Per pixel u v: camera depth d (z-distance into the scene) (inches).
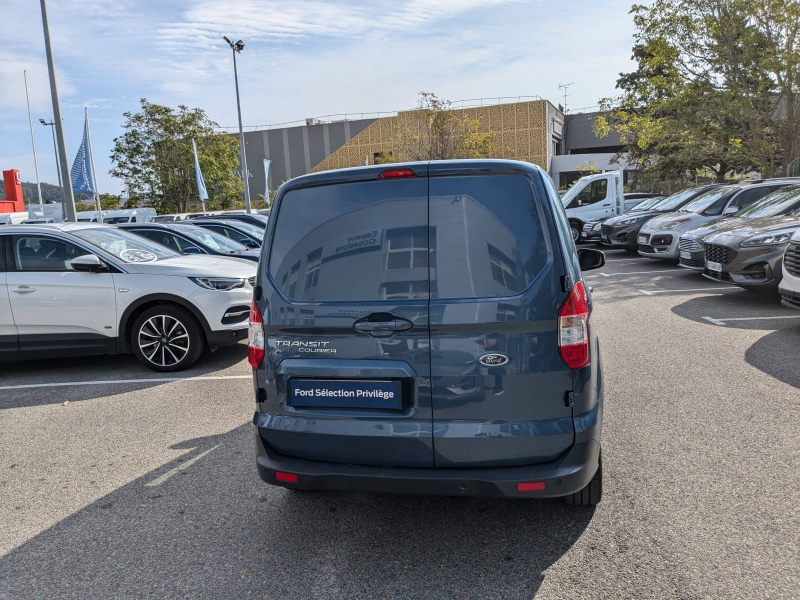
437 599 100.1
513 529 121.0
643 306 346.0
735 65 756.6
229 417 194.4
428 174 105.3
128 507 136.9
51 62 599.2
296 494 141.0
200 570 111.5
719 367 222.1
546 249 102.1
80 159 745.0
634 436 163.3
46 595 105.7
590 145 2637.8
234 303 255.6
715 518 120.6
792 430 162.7
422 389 104.8
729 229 356.2
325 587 104.8
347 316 106.3
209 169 1437.0
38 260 255.0
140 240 289.1
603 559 108.8
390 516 129.1
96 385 239.1
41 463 163.9
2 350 253.0
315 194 111.1
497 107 2188.7
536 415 103.1
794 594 96.5
